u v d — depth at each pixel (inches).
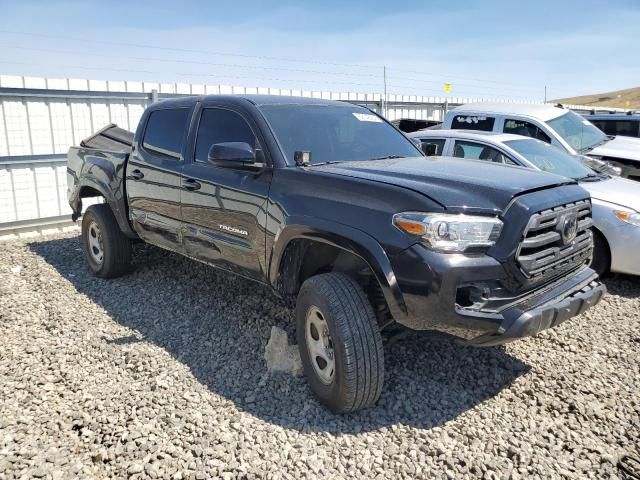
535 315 117.6
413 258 116.3
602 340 175.5
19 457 113.7
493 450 119.0
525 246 120.6
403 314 119.0
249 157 147.6
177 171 185.5
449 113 362.9
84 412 131.6
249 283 225.6
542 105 359.3
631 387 146.3
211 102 181.8
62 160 353.1
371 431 126.0
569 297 131.4
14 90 327.6
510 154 253.9
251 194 154.3
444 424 128.6
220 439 121.0
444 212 116.4
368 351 123.6
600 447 119.6
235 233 162.6
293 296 153.8
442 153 278.1
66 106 350.6
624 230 221.9
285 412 133.6
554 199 129.5
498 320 115.8
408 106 555.8
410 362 158.4
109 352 165.3
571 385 146.5
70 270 255.6
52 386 144.0
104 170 227.9
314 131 166.4
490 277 116.8
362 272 139.2
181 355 163.5
